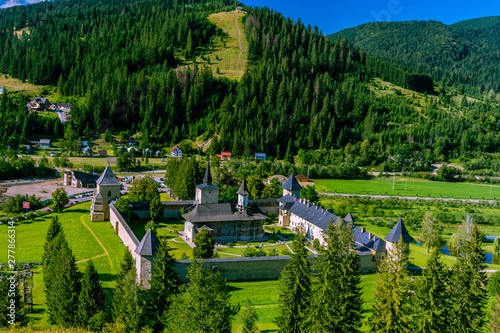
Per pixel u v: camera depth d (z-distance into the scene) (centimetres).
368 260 10362
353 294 6931
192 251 11294
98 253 10756
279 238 13400
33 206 15000
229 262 9369
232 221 12875
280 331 7062
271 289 9012
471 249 7212
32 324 6869
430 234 13312
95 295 7194
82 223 13588
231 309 7112
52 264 7912
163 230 13338
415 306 6894
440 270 6819
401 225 10550
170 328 6334
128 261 8112
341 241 7475
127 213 13538
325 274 7112
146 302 7306
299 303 7156
